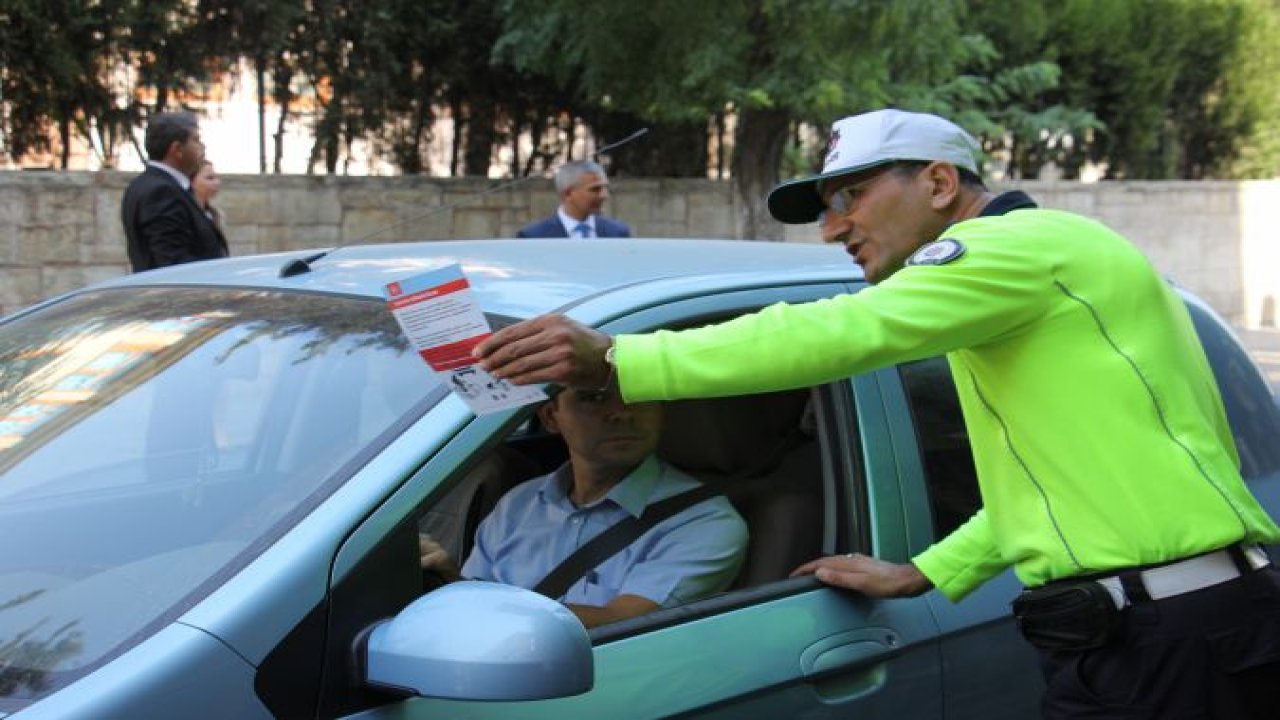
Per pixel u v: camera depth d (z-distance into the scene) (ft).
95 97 34.14
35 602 6.28
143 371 8.07
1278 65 62.95
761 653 7.38
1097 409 6.34
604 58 34.09
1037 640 6.75
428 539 8.09
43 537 6.81
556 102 42.75
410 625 5.77
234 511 6.55
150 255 19.51
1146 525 6.34
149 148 19.76
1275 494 10.33
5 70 32.42
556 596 8.32
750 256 9.30
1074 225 6.53
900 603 8.19
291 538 6.00
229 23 35.50
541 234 23.94
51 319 9.35
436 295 5.70
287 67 38.04
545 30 34.01
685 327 7.77
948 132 7.06
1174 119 63.72
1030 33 50.39
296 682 5.66
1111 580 6.43
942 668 8.25
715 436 8.85
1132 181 58.03
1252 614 6.40
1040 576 6.71
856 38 32.86
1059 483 6.46
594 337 5.90
